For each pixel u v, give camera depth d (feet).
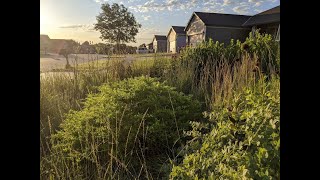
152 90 11.37
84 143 9.07
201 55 19.60
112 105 10.19
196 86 15.65
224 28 69.15
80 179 7.73
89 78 17.47
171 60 21.25
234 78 12.24
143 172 8.59
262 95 7.54
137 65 21.20
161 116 10.20
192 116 10.86
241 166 5.07
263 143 5.37
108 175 8.07
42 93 13.55
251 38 18.58
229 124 6.77
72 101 14.17
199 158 6.46
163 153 9.53
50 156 8.39
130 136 9.19
